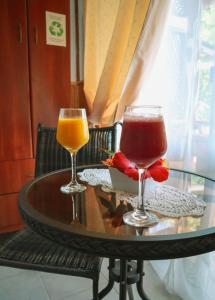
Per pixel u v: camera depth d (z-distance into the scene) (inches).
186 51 53.6
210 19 47.4
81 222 23.6
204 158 50.0
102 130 52.8
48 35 67.9
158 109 22.9
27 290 53.1
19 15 64.0
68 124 33.8
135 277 40.3
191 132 52.5
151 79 63.9
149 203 27.1
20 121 67.6
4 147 66.5
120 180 30.5
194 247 20.8
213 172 48.4
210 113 47.8
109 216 24.8
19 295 51.6
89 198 29.3
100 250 20.8
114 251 20.6
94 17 77.8
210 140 48.3
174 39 56.8
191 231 21.8
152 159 22.9
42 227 23.2
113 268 41.8
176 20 56.1
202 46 49.3
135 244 20.1
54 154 50.9
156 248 20.2
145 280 56.2
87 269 33.1
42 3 66.2
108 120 72.8
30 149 69.6
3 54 63.4
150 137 22.4
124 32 68.1
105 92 71.9
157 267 58.3
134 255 20.4
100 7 76.6
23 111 67.6
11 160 67.8
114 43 69.0
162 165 29.3
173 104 57.2
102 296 40.8
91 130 52.3
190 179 36.0
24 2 64.1
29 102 68.2
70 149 35.1
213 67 46.9
